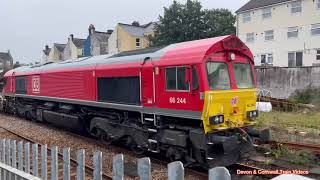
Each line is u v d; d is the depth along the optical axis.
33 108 20.50
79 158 5.86
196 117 9.61
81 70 14.83
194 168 10.47
